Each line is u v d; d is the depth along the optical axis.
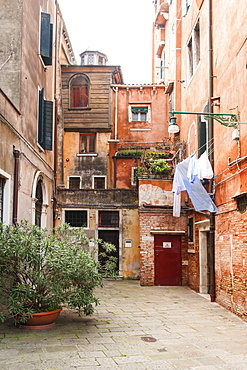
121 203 17.08
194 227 13.70
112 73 22.00
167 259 14.97
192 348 6.71
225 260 10.41
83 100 21.91
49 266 7.61
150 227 15.05
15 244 7.24
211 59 11.72
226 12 10.44
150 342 7.04
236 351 6.58
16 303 7.29
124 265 16.73
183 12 15.88
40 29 12.66
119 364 5.82
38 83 12.44
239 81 9.33
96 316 9.16
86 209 17.09
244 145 9.00
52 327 7.93
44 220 13.41
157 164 15.85
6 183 9.21
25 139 10.70
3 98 8.86
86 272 7.81
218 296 11.03
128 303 11.02
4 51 10.31
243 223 9.16
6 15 10.42
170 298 11.97
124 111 21.88
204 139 12.75
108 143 21.47
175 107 16.89
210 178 11.21
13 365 5.66
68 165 21.31
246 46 8.88
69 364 5.76
